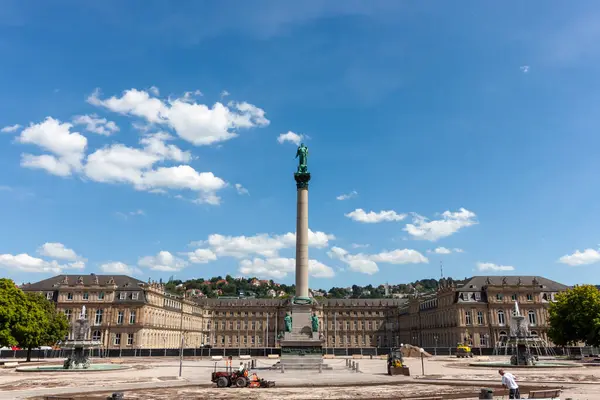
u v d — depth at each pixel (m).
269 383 43.44
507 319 136.25
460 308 137.62
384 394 37.25
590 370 61.34
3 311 81.06
